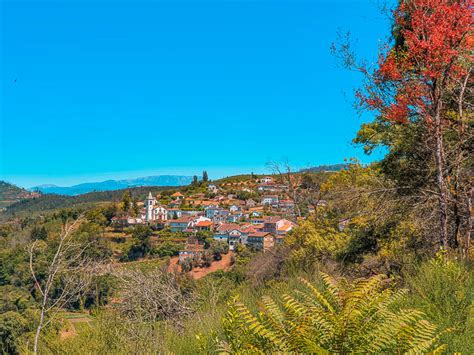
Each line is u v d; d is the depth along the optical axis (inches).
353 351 106.7
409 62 363.9
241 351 115.6
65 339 205.3
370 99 385.4
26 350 190.7
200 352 169.3
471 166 392.2
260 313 126.5
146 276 280.4
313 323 113.6
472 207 388.2
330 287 129.7
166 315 261.7
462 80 379.2
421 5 339.3
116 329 210.8
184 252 2822.3
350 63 383.2
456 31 322.7
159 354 181.2
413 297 198.2
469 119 373.1
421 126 385.7
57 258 230.8
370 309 114.1
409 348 108.3
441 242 352.2
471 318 165.0
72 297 223.5
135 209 5167.3
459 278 215.9
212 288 283.9
